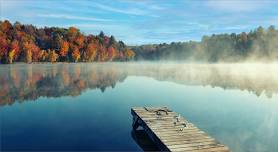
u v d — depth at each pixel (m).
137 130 19.89
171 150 13.32
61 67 88.25
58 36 122.19
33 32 125.19
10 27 115.56
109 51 150.00
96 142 17.50
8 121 21.78
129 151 16.16
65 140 17.77
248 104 28.31
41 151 15.97
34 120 22.12
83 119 22.58
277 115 23.97
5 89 36.44
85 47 133.12
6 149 16.19
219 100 30.31
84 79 50.28
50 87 39.06
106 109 26.05
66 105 27.52
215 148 13.63
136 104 28.36
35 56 111.44
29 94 33.12
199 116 23.77
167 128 16.50
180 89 38.03
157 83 44.75
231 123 21.73
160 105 28.00
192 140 14.57
